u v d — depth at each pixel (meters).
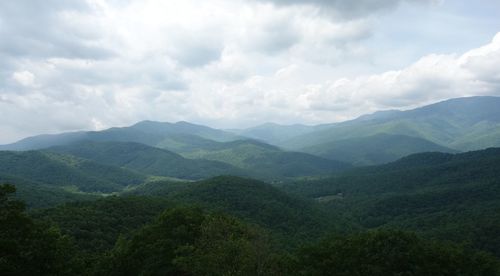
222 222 49.22
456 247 52.94
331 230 131.12
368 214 184.38
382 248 50.62
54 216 86.38
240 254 42.28
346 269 47.78
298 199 167.00
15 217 35.88
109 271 47.75
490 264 49.56
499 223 117.62
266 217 132.88
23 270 34.09
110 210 97.56
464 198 172.38
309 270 47.34
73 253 55.44
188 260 43.12
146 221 95.25
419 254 49.06
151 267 46.16
